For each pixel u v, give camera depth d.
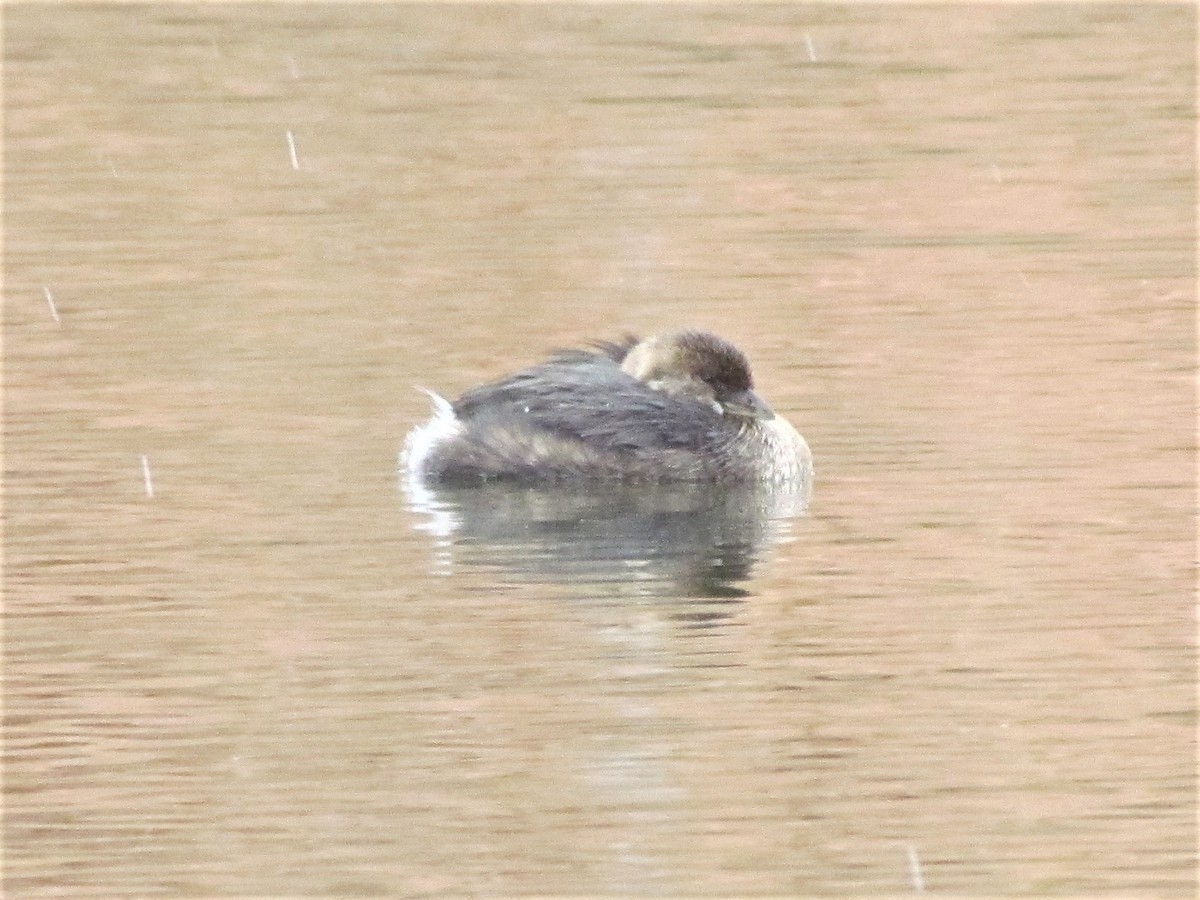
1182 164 25.62
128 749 12.20
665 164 26.03
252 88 29.48
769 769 11.84
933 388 18.70
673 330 17.95
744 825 11.27
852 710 12.55
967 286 21.55
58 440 17.58
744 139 26.94
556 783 11.70
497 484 17.05
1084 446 17.22
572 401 17.36
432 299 21.41
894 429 17.78
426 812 11.46
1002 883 10.72
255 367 19.47
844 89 28.95
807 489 16.64
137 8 33.47
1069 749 12.03
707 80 29.44
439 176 25.78
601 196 24.86
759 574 14.79
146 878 10.87
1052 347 19.67
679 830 11.26
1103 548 15.06
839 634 13.66
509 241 23.34
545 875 10.79
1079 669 13.06
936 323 20.44
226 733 12.34
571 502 16.66
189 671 13.17
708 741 12.20
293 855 11.06
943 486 16.48
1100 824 11.27
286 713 12.61
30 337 20.38
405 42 31.62
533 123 27.75
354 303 21.31
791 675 13.04
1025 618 13.85
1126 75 29.30
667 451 17.08
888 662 13.23
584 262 22.53
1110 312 20.64
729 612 14.04
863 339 20.02
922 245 22.92
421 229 23.81
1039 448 17.20
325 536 15.62
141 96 29.17
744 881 10.71
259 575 14.79
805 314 20.77
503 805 11.43
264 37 31.88
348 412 18.36
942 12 32.69
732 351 17.72
